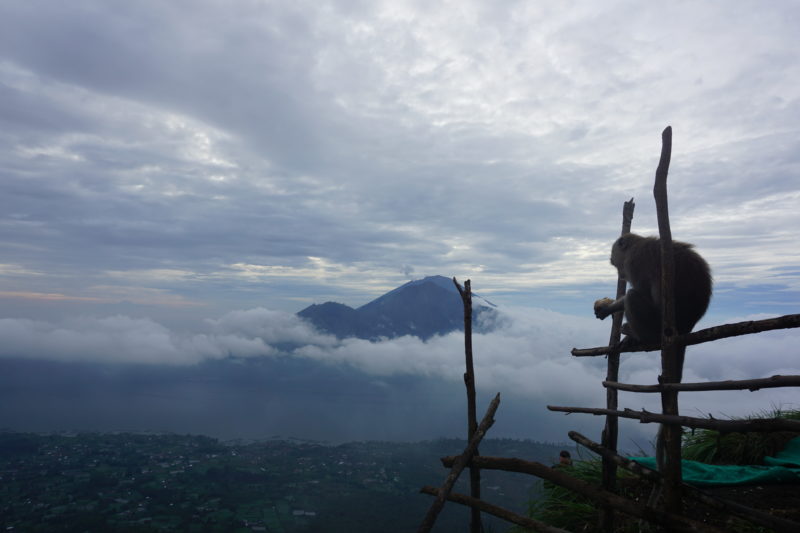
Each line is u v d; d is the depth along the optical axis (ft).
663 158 10.40
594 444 12.96
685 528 9.30
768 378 8.08
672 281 10.41
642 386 10.96
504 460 12.13
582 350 15.48
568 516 16.55
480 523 12.07
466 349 13.44
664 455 12.86
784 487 15.28
